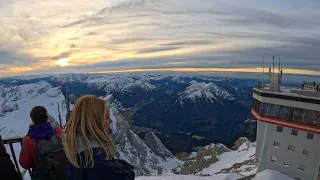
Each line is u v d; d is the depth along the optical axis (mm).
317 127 30719
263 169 35750
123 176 3861
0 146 5121
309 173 31703
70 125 4004
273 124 34781
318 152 31047
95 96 4320
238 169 55656
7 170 5047
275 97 34188
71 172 3811
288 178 31938
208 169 69500
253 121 132125
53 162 5324
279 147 34406
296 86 37938
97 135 3930
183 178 21125
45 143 5539
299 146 32656
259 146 36969
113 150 4102
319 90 34531
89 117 3986
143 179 20422
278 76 35875
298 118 32312
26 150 5684
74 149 3795
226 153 75188
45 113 6035
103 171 3719
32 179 5852
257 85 38719
